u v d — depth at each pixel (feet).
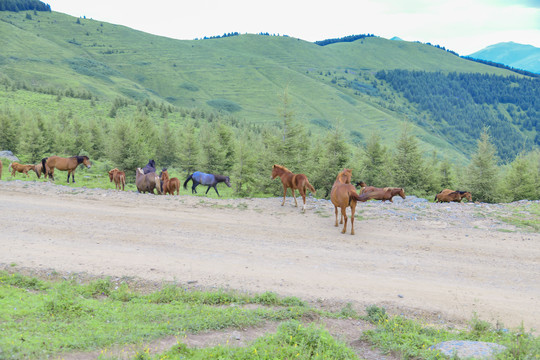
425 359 19.51
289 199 64.95
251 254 39.45
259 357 18.57
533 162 170.40
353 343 23.25
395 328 25.02
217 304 29.32
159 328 23.58
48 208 53.31
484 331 25.04
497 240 44.11
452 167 170.09
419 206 60.80
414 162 134.21
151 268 35.01
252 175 131.03
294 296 30.45
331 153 127.44
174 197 64.44
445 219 52.49
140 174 75.15
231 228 47.98
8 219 47.44
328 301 30.27
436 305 29.86
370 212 56.08
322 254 39.81
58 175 126.41
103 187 97.04
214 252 39.70
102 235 43.55
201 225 48.78
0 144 219.41
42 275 32.99
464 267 36.86
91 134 241.14
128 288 31.45
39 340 20.29
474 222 51.24
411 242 43.60
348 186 45.39
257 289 31.91
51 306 25.84
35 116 240.32
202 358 18.57
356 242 43.52
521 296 31.19
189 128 191.72
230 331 23.85
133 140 158.40
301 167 124.77
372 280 33.99
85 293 29.71
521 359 18.58
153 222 49.32
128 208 56.03
